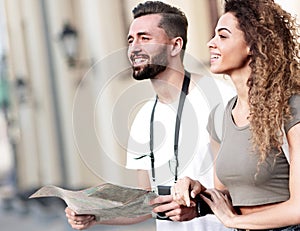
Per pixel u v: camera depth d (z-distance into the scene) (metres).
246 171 3.05
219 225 3.58
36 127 23.12
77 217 3.26
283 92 2.98
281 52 3.04
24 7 23.12
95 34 16.14
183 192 3.13
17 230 17.92
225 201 3.20
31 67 23.20
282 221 2.95
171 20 3.29
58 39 18.28
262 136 2.96
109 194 3.06
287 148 2.96
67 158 19.30
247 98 3.12
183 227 3.59
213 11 9.30
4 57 27.61
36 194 3.20
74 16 17.58
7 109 27.30
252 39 3.05
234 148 3.09
